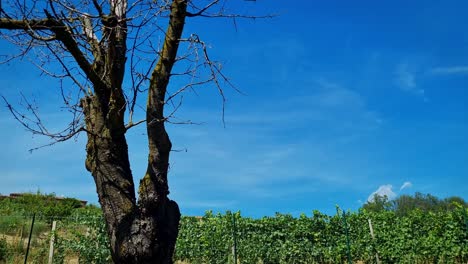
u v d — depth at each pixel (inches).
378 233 629.9
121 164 182.1
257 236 619.8
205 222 636.7
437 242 591.2
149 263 167.3
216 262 601.9
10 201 1015.0
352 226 649.0
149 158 178.4
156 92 180.1
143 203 172.1
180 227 623.8
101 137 182.2
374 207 1609.3
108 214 174.6
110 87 189.5
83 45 196.1
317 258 622.8
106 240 532.4
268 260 612.1
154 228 170.2
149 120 178.7
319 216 641.0
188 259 614.9
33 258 529.0
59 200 1026.7
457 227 588.7
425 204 1603.1
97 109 188.1
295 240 623.2
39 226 643.5
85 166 189.3
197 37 187.8
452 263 577.0
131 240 167.5
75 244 523.2
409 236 621.6
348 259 614.2
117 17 180.2
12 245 563.5
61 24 175.3
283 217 638.5
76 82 194.4
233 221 585.3
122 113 182.1
